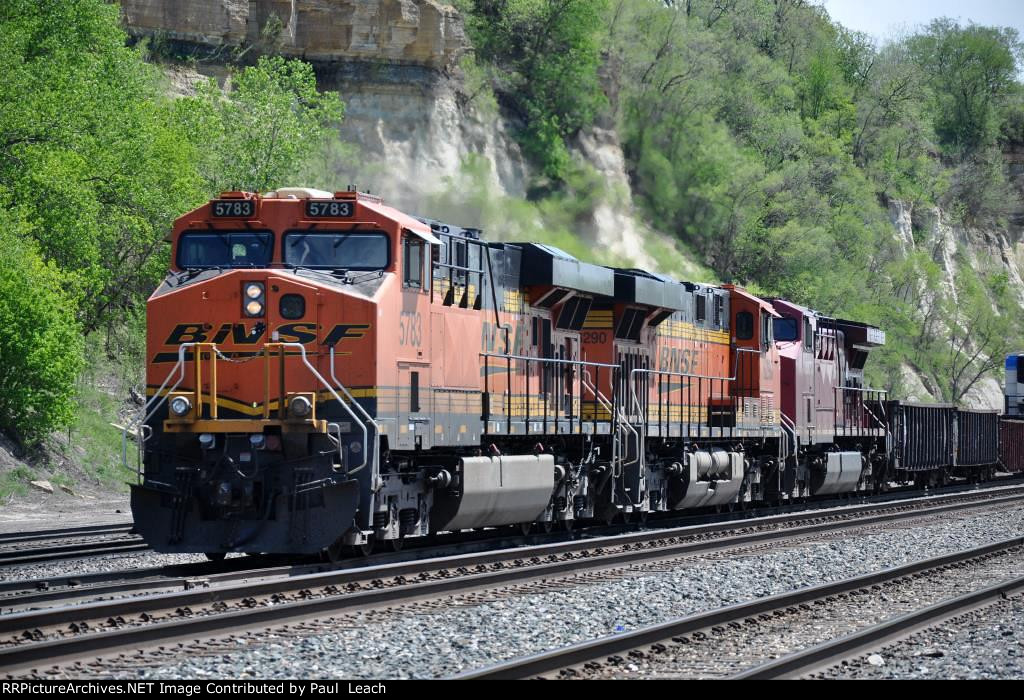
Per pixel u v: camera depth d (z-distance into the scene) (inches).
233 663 671.1
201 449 1074.7
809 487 2267.5
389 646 732.0
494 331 1347.2
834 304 5280.5
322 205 1127.6
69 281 2251.5
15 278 2087.8
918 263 6003.9
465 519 1261.1
